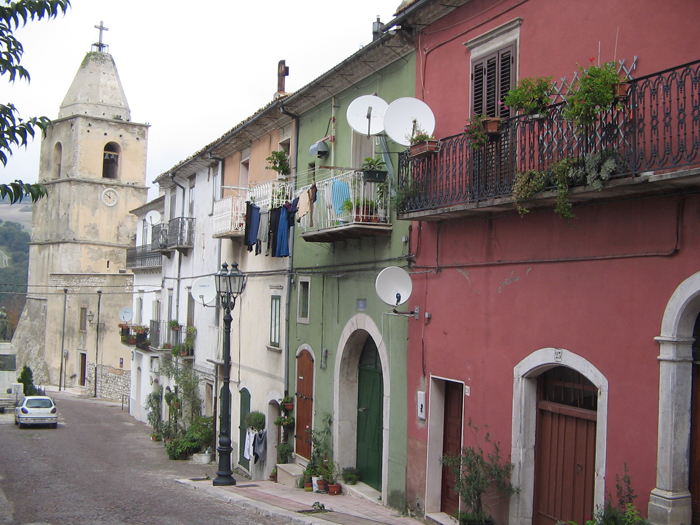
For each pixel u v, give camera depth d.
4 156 6.33
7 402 37.81
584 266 8.72
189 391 25.12
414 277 12.24
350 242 14.54
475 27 10.99
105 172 55.12
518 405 9.68
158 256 31.83
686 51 7.64
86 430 31.27
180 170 27.31
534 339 9.46
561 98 9.14
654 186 7.42
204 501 13.26
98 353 48.12
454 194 10.48
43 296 54.12
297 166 17.59
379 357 14.12
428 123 11.50
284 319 17.91
